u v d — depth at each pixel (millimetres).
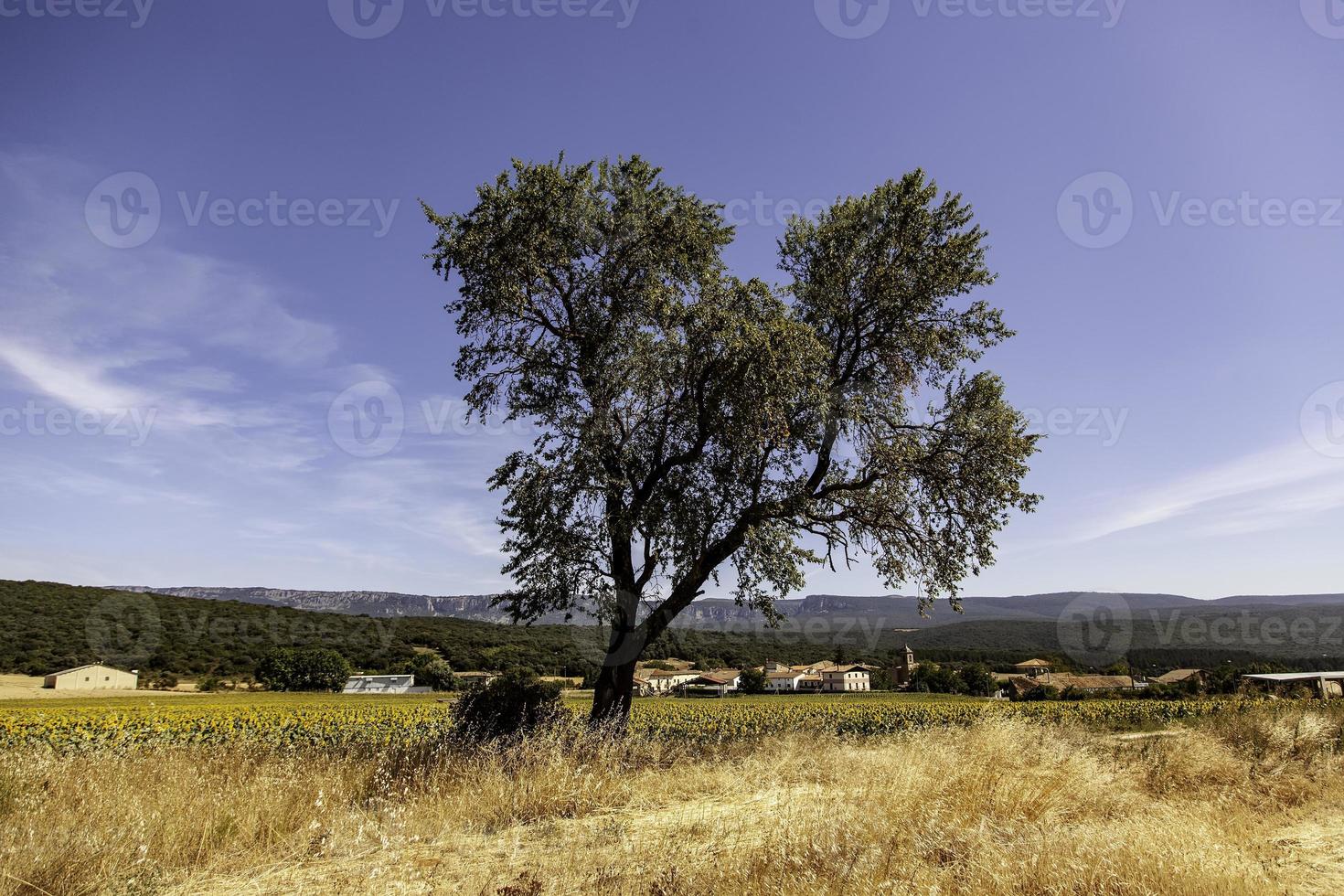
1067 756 9781
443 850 6789
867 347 18109
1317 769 10523
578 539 15531
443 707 37531
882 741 12875
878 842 6035
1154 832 5883
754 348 14648
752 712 32406
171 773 8984
